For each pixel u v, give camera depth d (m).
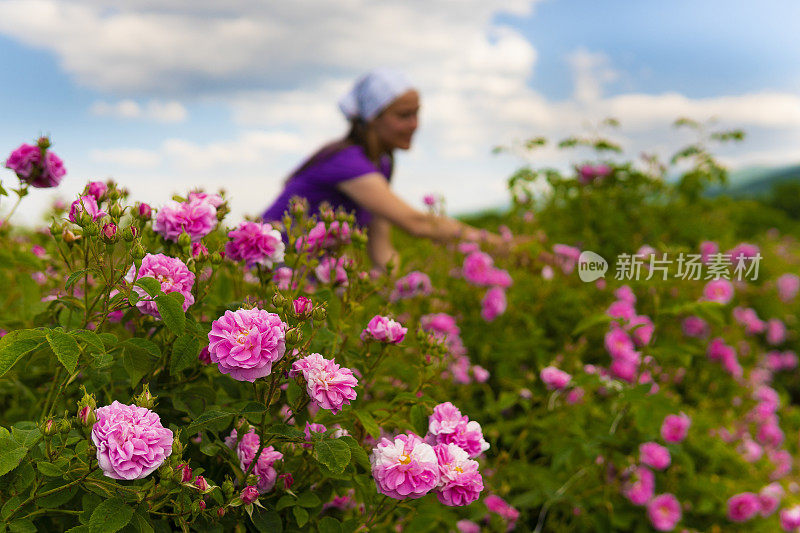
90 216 1.04
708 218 3.70
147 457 0.85
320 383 0.99
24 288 1.49
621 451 2.15
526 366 2.56
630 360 2.29
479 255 2.50
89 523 0.87
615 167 3.33
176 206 1.22
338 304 1.39
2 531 0.90
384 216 2.71
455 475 1.03
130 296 1.00
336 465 0.97
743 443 2.89
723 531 2.34
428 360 1.33
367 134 3.01
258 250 1.29
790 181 22.72
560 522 2.07
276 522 1.08
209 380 1.29
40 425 0.91
